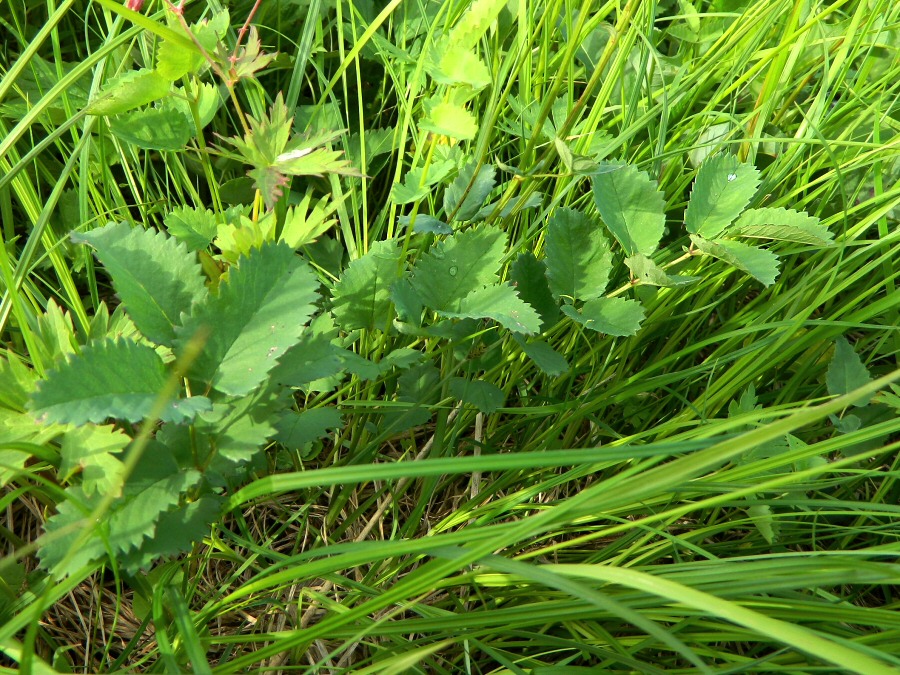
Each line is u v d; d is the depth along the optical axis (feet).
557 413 0.89
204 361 0.56
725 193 0.78
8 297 0.68
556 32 1.07
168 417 0.50
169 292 0.59
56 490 0.51
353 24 0.92
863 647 0.54
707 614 0.59
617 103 1.07
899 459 0.82
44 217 0.70
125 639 0.74
